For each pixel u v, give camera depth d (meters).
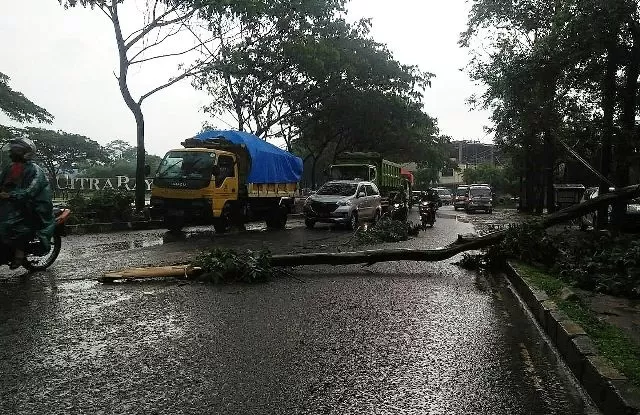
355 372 4.47
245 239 15.54
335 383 4.22
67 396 3.91
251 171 18.14
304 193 36.81
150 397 3.90
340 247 13.67
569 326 5.19
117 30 19.42
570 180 37.97
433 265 10.83
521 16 15.81
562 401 3.96
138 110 20.30
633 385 3.71
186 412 3.66
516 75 14.99
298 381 4.25
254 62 26.89
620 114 14.66
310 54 26.00
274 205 20.19
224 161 17.11
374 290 8.09
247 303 7.05
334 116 35.41
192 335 5.50
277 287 8.23
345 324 6.03
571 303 6.30
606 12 12.27
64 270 9.43
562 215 11.10
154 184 16.47
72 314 6.30
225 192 16.83
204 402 3.83
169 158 16.84
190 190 16.09
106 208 18.75
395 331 5.76
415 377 4.37
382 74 32.06
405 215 26.38
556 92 15.55
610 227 14.84
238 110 28.89
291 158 21.27
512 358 4.93
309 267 10.42
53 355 4.82
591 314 5.75
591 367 4.11
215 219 16.58
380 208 23.03
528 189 37.28
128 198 19.23
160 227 19.67
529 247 9.96
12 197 8.36
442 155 57.41
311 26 26.84
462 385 4.22
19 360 4.68
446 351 5.09
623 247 10.29
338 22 30.27
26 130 49.84
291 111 32.16
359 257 9.76
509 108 16.80
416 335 5.61
